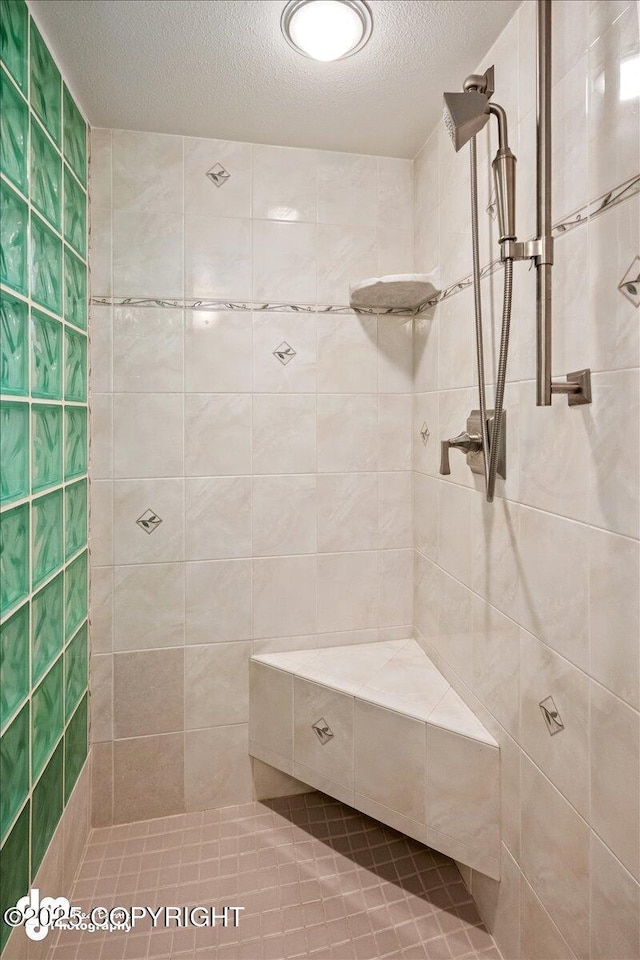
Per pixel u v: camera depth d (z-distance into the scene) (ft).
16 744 3.79
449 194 5.35
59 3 3.95
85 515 5.63
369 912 4.83
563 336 3.54
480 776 4.56
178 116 5.49
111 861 5.39
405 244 6.40
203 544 6.06
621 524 3.03
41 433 4.30
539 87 3.32
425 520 6.16
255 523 6.18
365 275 6.29
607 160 3.10
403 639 6.63
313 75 4.83
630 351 2.94
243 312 6.04
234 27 4.22
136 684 5.96
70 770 5.10
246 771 6.28
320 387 6.26
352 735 5.38
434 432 5.83
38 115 4.18
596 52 3.17
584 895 3.37
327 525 6.35
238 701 6.22
